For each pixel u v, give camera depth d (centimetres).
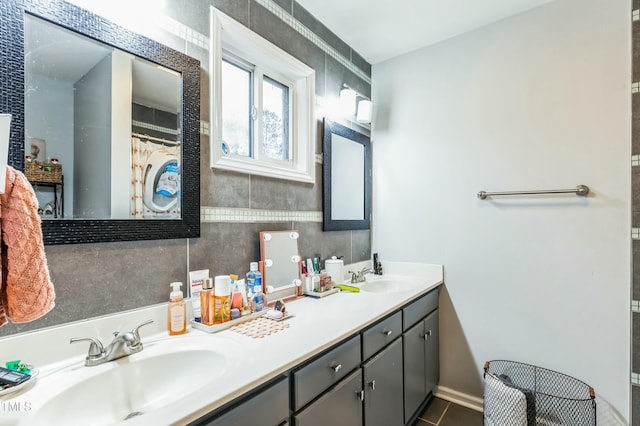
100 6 102
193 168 126
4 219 61
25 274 62
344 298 167
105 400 88
